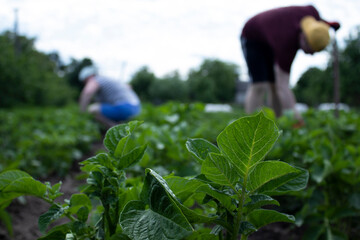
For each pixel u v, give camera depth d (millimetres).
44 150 4875
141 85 69188
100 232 831
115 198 832
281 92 4352
